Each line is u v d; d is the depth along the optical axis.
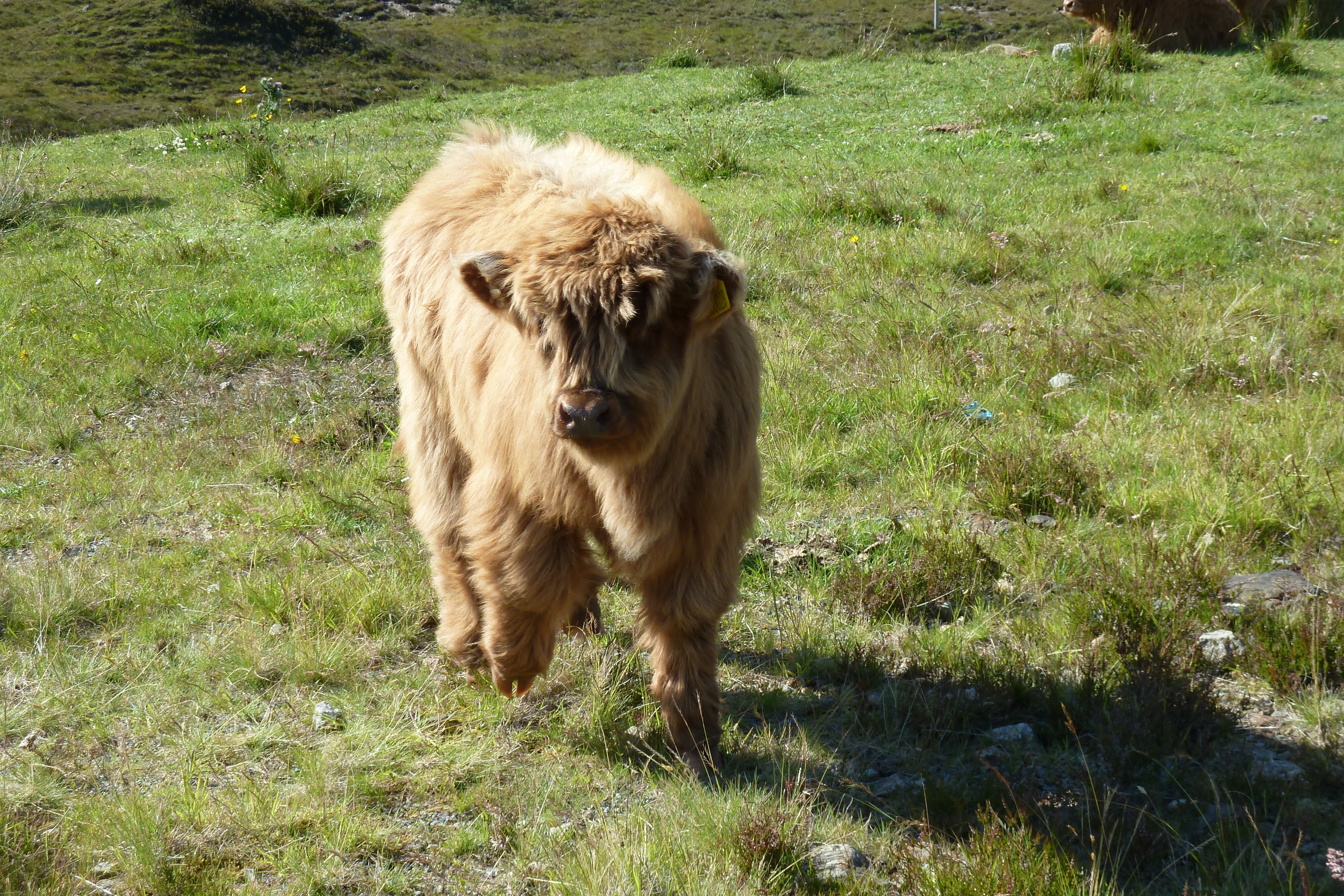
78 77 29.98
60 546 5.20
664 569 3.48
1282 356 6.80
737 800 3.40
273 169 12.57
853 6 45.22
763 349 7.38
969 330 7.64
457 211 4.20
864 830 3.35
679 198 3.55
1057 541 5.03
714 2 48.03
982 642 4.43
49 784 3.54
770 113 16.02
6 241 10.69
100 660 4.22
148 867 3.16
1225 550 4.86
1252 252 9.00
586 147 4.27
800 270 8.98
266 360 7.68
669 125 15.70
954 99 15.94
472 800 3.54
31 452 6.32
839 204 10.59
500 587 3.54
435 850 3.32
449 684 4.18
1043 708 3.95
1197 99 14.76
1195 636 4.25
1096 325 7.33
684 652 3.59
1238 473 5.45
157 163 15.38
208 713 3.98
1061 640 4.32
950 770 3.66
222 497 5.71
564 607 3.62
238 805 3.44
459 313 3.91
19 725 3.86
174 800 3.46
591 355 2.96
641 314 2.97
